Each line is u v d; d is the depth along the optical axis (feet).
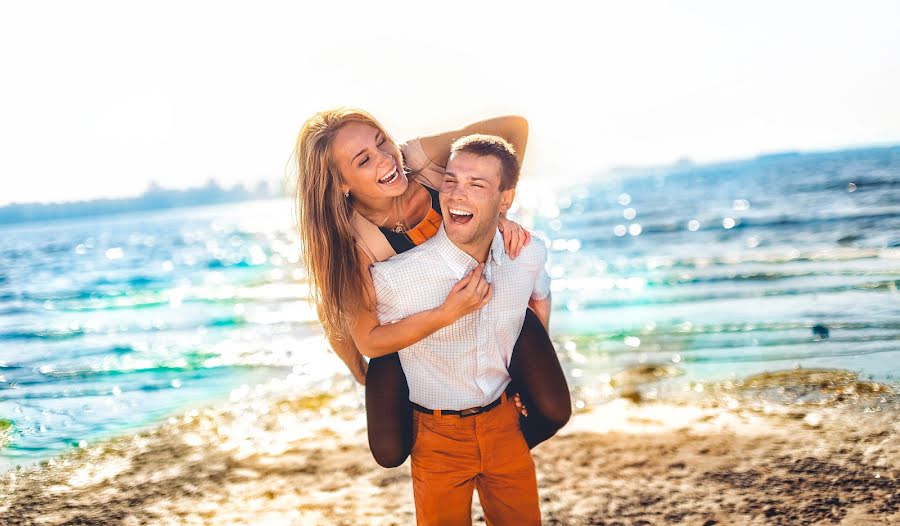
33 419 24.49
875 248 51.83
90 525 14.37
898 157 242.37
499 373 8.86
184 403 25.11
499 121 9.53
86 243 157.69
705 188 188.34
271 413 22.40
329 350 32.86
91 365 34.04
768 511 12.53
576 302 42.60
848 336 26.89
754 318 32.55
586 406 20.35
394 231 8.63
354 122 8.23
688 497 13.42
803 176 184.24
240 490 15.75
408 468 16.33
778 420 17.47
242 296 56.75
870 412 17.49
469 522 9.02
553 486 14.46
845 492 12.96
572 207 153.48
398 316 8.30
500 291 8.48
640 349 28.40
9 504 15.80
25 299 65.10
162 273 82.79
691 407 19.34
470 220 7.88
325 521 13.76
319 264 8.44
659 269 54.70
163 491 16.02
